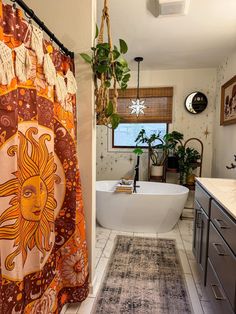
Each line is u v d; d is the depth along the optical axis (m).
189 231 2.89
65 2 1.53
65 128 1.40
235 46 2.65
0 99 0.85
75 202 1.47
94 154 1.71
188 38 2.46
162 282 1.88
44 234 1.19
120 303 1.63
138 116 3.68
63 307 1.55
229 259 1.16
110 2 1.82
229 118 2.70
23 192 1.04
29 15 1.04
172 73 3.59
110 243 2.55
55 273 1.35
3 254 0.90
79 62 1.56
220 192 1.58
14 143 0.91
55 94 1.28
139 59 3.12
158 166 3.48
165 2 1.75
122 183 3.22
